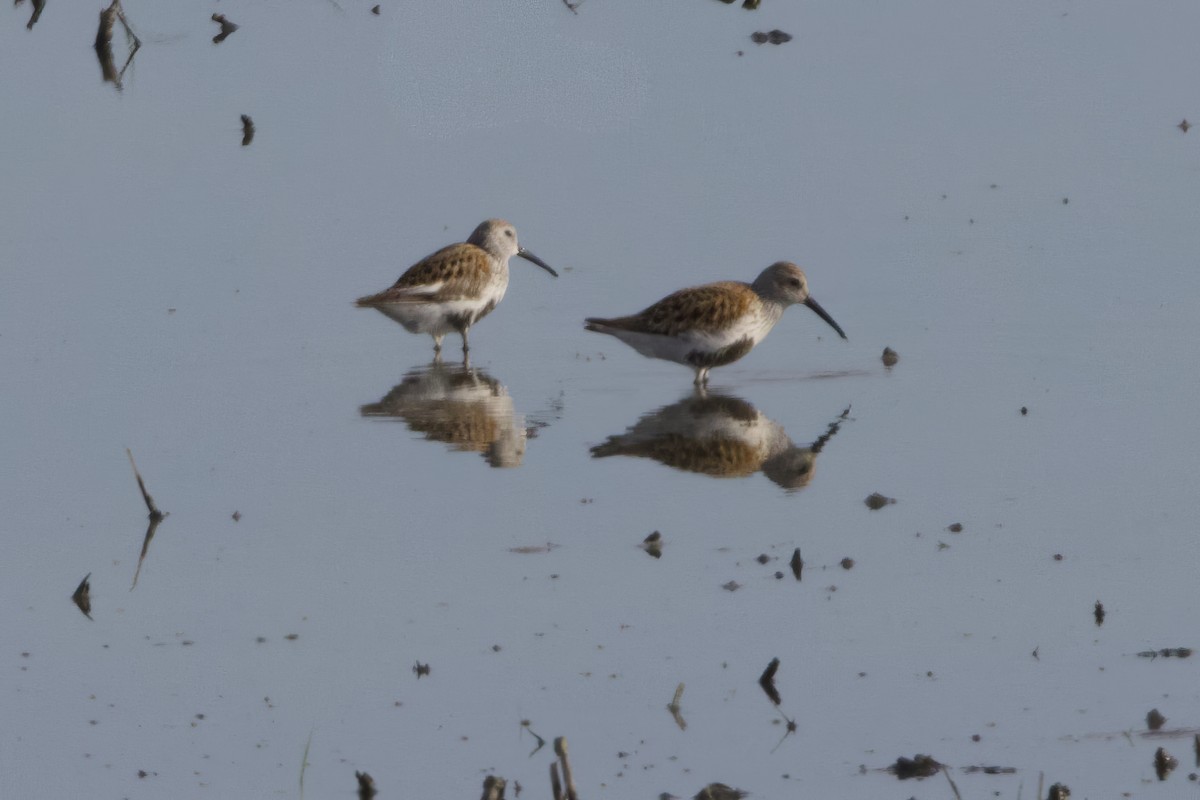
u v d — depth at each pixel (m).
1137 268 20.41
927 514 14.23
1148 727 10.55
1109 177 22.97
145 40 28.64
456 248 19.97
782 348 19.41
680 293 18.42
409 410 17.53
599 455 16.06
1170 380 17.28
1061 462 15.27
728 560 13.47
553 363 19.25
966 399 17.17
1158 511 14.02
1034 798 9.72
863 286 20.56
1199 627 11.91
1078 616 12.17
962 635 11.95
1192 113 24.83
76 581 13.38
